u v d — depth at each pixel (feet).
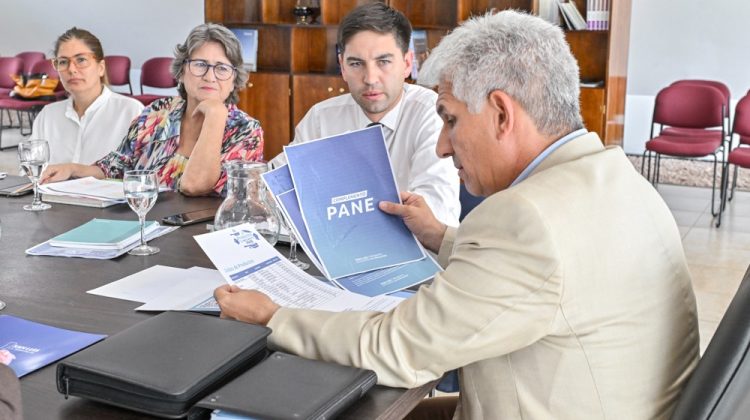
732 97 23.72
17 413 3.37
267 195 6.40
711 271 15.34
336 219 5.83
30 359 4.38
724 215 19.89
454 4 20.40
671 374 4.36
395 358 4.11
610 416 4.15
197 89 9.47
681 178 23.73
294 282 5.35
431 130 8.57
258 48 22.99
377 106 8.71
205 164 8.71
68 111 11.53
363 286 5.49
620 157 4.48
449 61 4.47
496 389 4.29
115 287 5.62
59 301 5.34
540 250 3.94
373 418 3.87
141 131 9.98
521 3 19.44
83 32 11.21
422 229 5.97
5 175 9.56
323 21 21.33
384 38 8.46
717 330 4.03
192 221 7.43
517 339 4.01
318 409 3.57
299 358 4.13
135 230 6.94
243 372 4.09
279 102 21.86
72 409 3.85
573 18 18.76
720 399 3.88
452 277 4.11
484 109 4.42
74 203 8.18
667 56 24.11
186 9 30.53
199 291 5.52
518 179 4.49
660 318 4.28
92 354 3.95
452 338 4.02
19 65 30.12
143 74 27.61
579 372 4.11
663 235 4.37
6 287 5.60
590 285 4.02
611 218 4.15
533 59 4.32
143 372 3.77
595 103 18.58
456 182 8.30
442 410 6.16
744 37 22.95
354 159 5.98
